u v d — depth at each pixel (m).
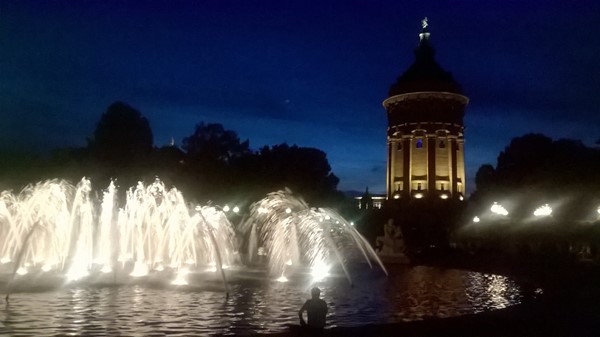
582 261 46.50
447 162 112.81
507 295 26.92
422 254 53.34
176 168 90.62
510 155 95.62
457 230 92.44
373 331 15.72
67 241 45.38
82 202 46.72
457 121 114.88
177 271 37.59
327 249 49.06
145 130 91.12
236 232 66.12
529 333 16.22
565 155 83.62
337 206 105.12
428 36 120.38
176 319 19.09
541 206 71.06
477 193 109.06
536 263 44.59
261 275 35.94
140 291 26.09
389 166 117.38
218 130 111.25
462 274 38.75
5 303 21.92
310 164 101.69
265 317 19.80
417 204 108.50
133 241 47.12
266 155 99.50
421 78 115.31
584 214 67.56
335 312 21.62
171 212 47.28
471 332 16.05
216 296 25.03
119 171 84.88
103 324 17.94
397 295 26.66
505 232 73.94
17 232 44.94
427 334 15.61
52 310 20.38
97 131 89.31
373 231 103.50
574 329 16.95
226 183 92.56
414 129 113.81
